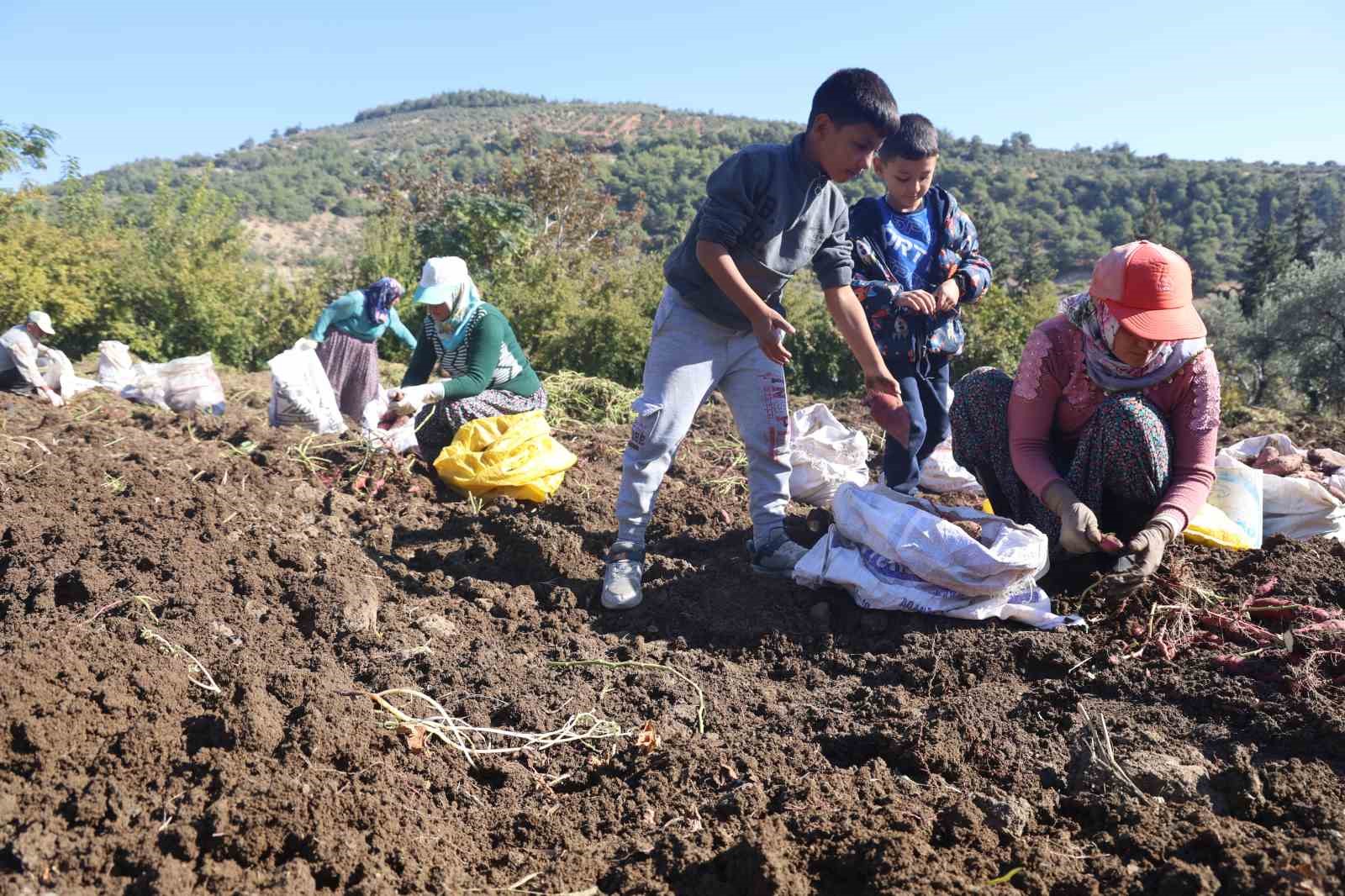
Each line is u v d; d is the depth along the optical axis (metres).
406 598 3.72
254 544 3.95
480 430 5.04
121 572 3.54
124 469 4.65
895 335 4.39
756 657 3.38
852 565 3.57
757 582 3.83
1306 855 2.06
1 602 3.27
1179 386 3.44
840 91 3.24
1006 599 3.39
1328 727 2.58
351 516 4.67
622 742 2.85
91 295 15.20
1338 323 30.83
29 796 2.26
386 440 5.34
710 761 2.71
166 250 16.38
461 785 2.59
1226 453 4.55
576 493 5.00
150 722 2.57
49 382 7.59
